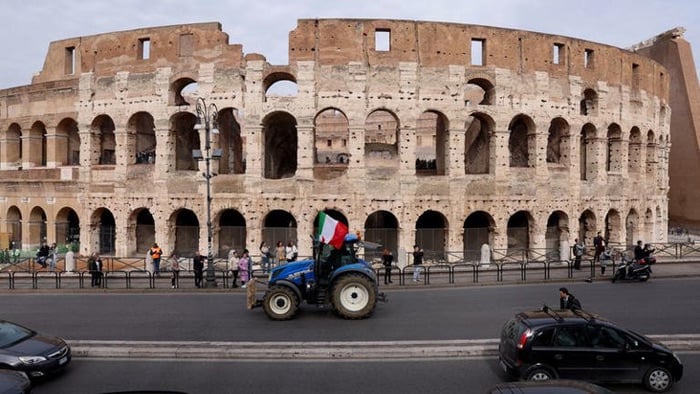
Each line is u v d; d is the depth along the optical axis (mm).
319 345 20375
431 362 18938
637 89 56375
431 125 79625
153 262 38000
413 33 45625
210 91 45625
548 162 54594
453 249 46125
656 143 59469
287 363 18859
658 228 61562
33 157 53844
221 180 45938
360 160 45062
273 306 25000
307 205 45156
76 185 49812
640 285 34562
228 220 51656
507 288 33938
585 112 54594
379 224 50812
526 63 48188
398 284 34844
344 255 26078
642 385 16453
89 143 49250
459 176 46281
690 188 72688
